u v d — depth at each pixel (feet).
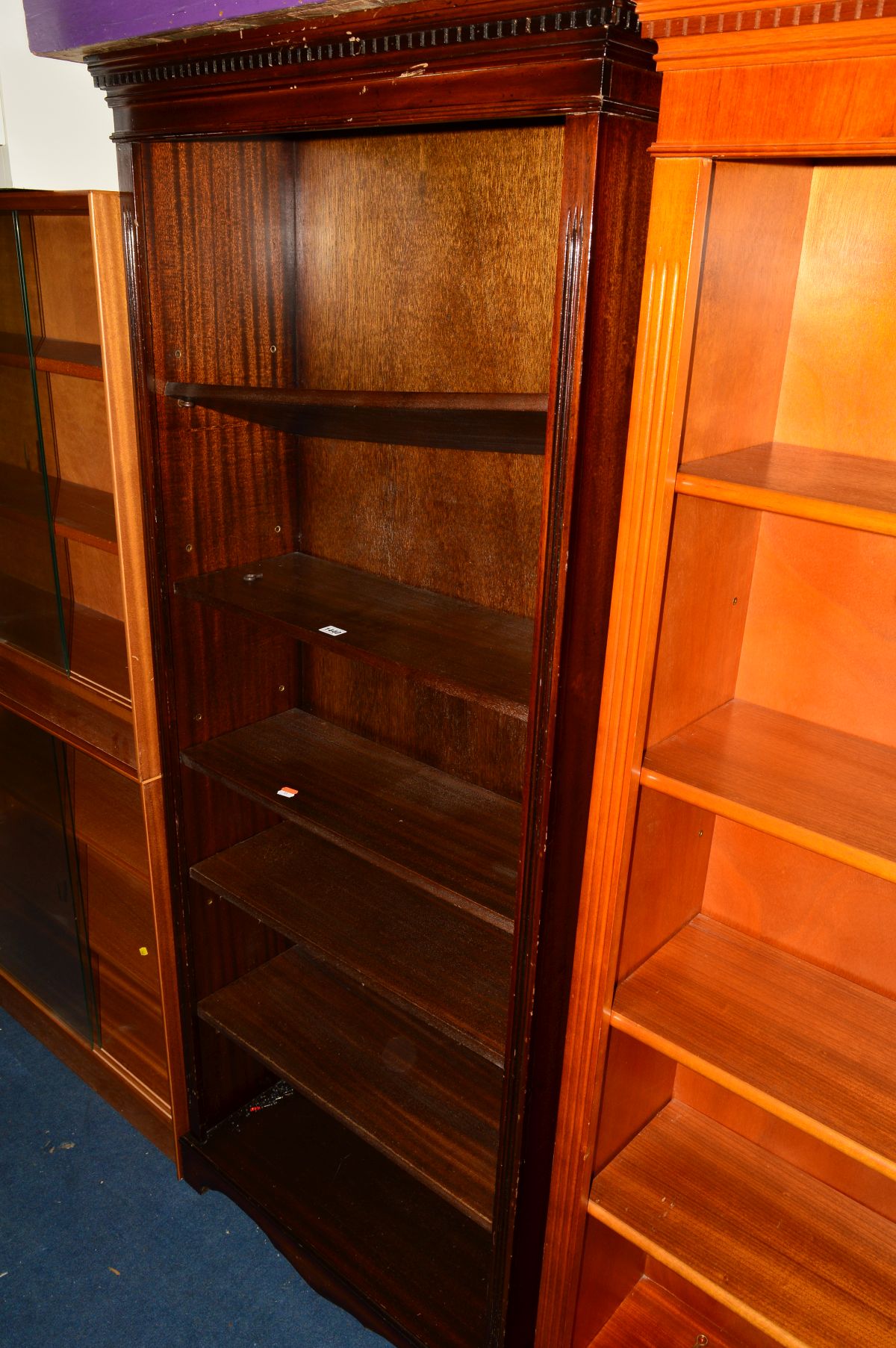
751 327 3.50
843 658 3.94
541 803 3.76
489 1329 5.00
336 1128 6.53
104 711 6.23
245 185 4.71
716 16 2.64
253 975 6.33
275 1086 6.84
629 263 3.18
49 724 6.16
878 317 3.51
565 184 3.00
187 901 5.80
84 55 4.15
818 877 4.25
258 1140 6.42
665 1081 4.99
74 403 6.48
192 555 5.15
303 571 5.40
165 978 6.00
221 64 3.71
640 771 3.71
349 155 4.63
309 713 6.07
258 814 6.07
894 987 4.19
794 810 3.43
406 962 5.10
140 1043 6.71
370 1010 6.12
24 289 5.02
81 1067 7.16
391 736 5.68
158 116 4.11
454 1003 4.82
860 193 3.42
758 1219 4.43
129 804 6.86
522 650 4.41
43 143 6.18
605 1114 4.47
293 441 5.43
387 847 4.76
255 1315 5.65
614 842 3.87
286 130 3.71
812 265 3.61
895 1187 4.41
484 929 5.38
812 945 4.39
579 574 3.46
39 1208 6.23
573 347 3.13
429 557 5.10
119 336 4.63
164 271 4.52
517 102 3.03
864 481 3.29
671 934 4.54
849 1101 3.69
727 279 3.26
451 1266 5.64
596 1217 4.56
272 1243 6.07
